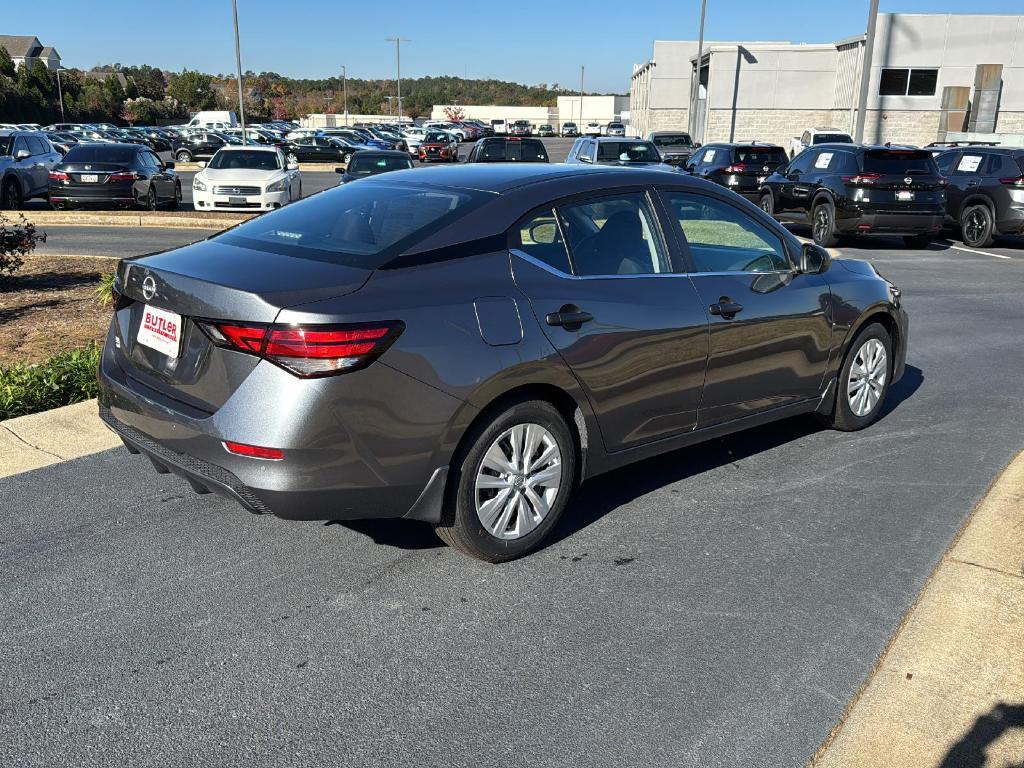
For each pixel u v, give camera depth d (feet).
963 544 12.42
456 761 8.41
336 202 13.15
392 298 10.57
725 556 12.57
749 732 8.84
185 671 9.72
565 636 10.52
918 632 10.33
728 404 14.75
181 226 53.31
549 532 12.62
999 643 10.08
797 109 137.90
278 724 8.89
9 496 13.98
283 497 10.18
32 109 272.92
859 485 15.16
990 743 8.50
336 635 10.46
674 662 10.01
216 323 10.28
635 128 224.94
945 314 30.68
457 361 10.85
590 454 12.92
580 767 8.34
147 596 11.23
